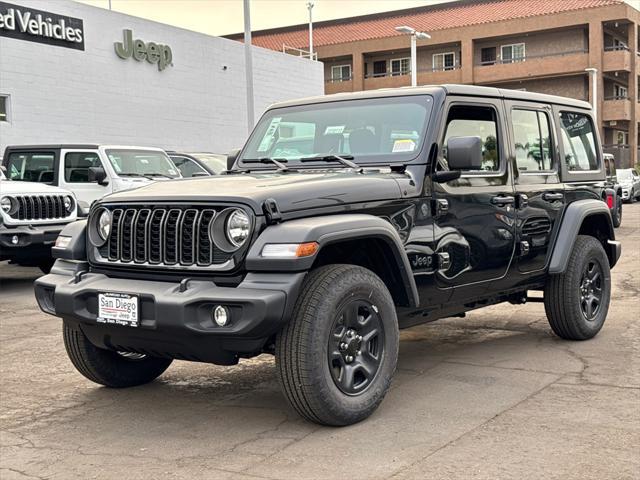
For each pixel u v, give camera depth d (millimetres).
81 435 4402
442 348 6344
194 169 14758
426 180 4910
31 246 10031
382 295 4465
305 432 4293
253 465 3824
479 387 5113
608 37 46781
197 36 25141
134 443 4234
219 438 4262
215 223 4121
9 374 5848
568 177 6355
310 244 3973
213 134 25953
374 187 4582
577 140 6688
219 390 5266
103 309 4355
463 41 46344
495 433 4184
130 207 4492
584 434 4141
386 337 4504
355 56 49188
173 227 4277
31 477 3781
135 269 4438
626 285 9570
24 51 19547
